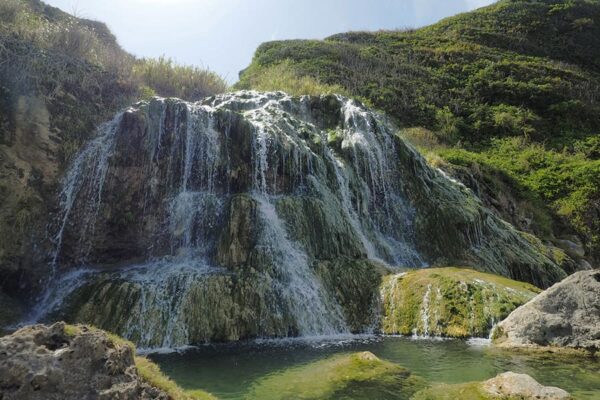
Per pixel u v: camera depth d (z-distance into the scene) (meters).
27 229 10.41
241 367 7.24
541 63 42.75
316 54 36.00
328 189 13.48
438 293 10.01
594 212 22.91
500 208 20.95
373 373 6.57
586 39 48.47
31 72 12.13
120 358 4.38
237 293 9.53
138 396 4.31
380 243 13.69
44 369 3.82
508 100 35.34
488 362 7.48
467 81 37.28
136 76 16.95
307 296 10.20
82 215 11.20
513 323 8.85
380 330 9.90
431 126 29.47
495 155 28.23
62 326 4.23
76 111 12.58
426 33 49.78
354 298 10.59
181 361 7.61
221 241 10.72
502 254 14.75
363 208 14.18
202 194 11.77
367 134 15.73
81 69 13.95
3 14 14.08
